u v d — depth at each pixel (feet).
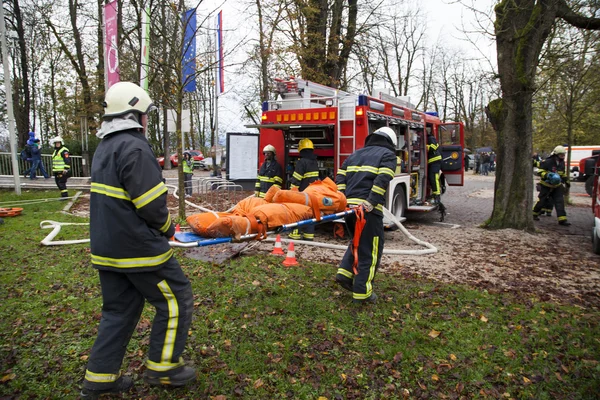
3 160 59.82
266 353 11.24
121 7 34.30
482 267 20.30
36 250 20.67
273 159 27.55
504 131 29.58
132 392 9.43
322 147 28.02
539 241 26.32
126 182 8.20
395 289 16.20
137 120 8.98
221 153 97.86
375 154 14.47
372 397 9.62
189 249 21.02
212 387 9.65
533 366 11.02
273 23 44.86
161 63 26.73
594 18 26.50
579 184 83.46
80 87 87.81
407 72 107.65
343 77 55.88
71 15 71.31
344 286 14.98
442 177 36.76
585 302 15.66
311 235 24.54
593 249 23.79
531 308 14.75
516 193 29.66
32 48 89.30
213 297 14.71
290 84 28.09
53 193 46.47
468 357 11.39
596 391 9.95
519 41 27.45
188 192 49.67
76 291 15.17
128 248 8.39
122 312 8.93
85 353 10.94
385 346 11.80
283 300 14.65
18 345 11.29
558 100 47.85
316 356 11.15
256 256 20.34
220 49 31.14
